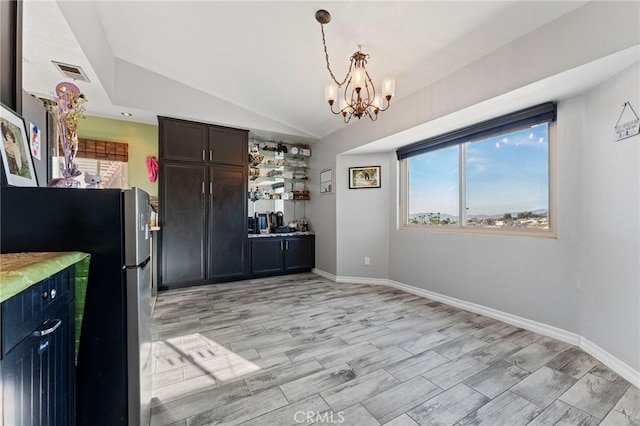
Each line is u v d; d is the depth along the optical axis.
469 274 2.92
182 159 3.67
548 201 2.39
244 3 2.15
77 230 1.07
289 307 3.00
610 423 1.34
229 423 1.34
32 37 1.90
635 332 1.64
